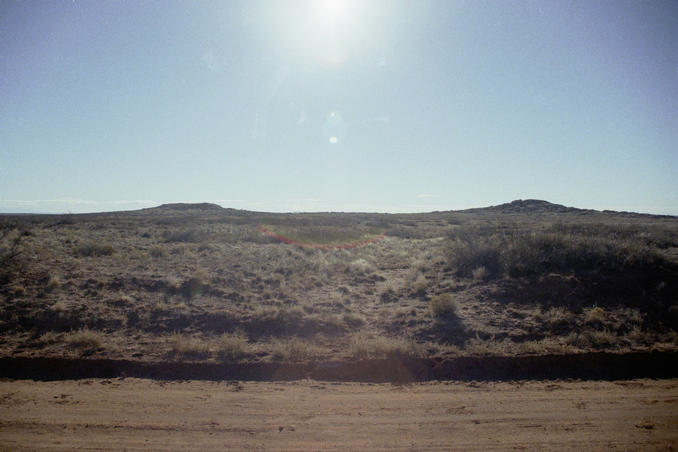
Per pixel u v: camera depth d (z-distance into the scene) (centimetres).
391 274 1998
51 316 1208
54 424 674
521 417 712
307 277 1830
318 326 1216
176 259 2172
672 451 596
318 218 6800
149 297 1442
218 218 6359
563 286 1453
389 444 615
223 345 1041
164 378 907
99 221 5056
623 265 1609
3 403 758
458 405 764
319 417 709
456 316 1286
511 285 1507
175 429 660
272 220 5853
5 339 1072
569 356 982
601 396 809
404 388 859
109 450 595
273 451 592
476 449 602
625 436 641
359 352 1009
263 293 1544
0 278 1505
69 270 1723
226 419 698
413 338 1126
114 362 952
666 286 1401
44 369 934
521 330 1152
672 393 825
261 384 873
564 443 620
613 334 1118
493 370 952
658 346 1036
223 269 1911
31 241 2584
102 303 1341
